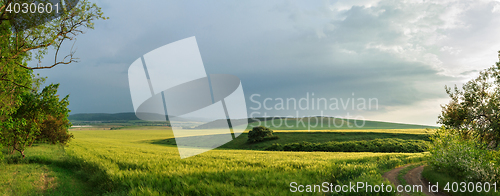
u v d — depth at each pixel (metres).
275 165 19.34
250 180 12.38
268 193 10.20
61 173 17.06
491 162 14.38
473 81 16.97
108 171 14.77
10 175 15.63
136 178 13.10
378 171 17.78
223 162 20.92
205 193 10.69
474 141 16.73
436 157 16.94
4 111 14.82
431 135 19.03
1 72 11.13
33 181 14.90
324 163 20.86
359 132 79.12
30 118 22.58
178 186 11.39
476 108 16.39
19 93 15.21
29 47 9.64
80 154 25.00
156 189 11.20
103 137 81.88
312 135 75.38
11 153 22.45
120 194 11.68
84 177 16.19
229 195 10.27
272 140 69.19
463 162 15.16
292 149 59.31
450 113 17.70
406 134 72.81
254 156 30.81
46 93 23.69
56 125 34.12
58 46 9.12
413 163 23.80
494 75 16.06
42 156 21.89
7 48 9.45
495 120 15.73
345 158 27.42
